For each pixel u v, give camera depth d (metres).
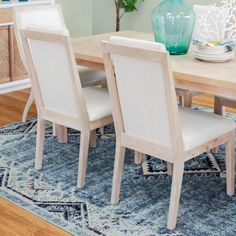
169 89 2.18
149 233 2.37
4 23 4.57
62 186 2.85
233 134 2.64
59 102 2.83
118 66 2.35
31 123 3.94
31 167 3.11
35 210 2.58
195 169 3.11
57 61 2.67
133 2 5.70
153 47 2.15
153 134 2.39
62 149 3.42
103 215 2.54
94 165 3.15
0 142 3.53
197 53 2.73
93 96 3.00
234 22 3.56
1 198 2.71
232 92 2.31
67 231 2.39
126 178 2.97
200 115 2.66
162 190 2.82
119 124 2.53
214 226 2.44
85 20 6.18
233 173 2.71
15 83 4.82
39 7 3.65
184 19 2.86
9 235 2.36
